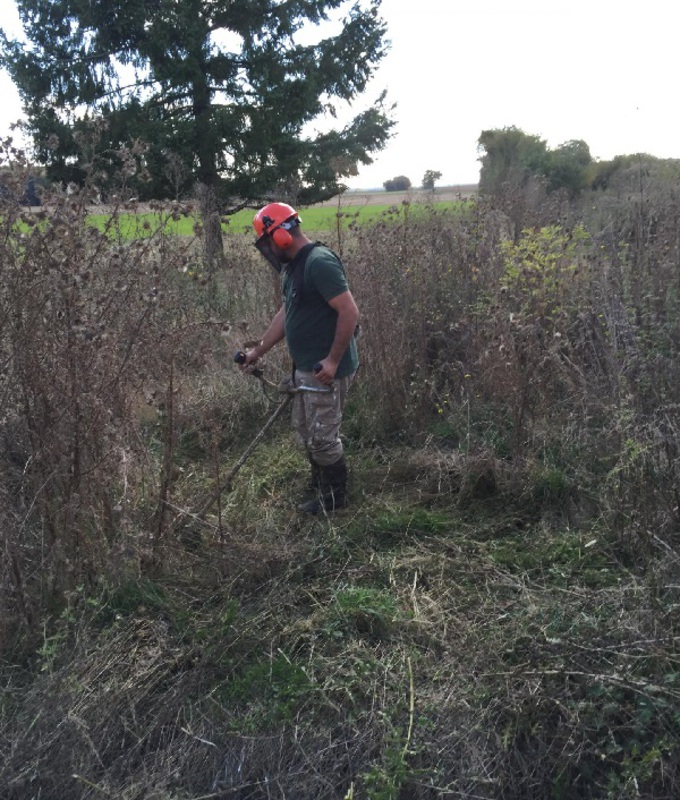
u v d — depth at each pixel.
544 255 4.82
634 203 6.73
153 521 3.26
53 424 2.86
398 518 3.61
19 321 2.76
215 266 5.11
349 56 10.85
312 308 3.54
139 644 2.77
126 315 3.10
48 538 2.94
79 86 9.88
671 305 4.51
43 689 2.45
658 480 3.05
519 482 3.76
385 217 6.49
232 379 5.17
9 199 2.71
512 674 2.42
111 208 3.26
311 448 3.70
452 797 2.11
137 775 2.21
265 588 3.12
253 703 2.47
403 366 4.83
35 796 2.14
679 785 2.04
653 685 2.21
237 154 10.32
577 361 4.23
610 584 2.94
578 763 2.15
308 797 2.15
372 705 2.40
